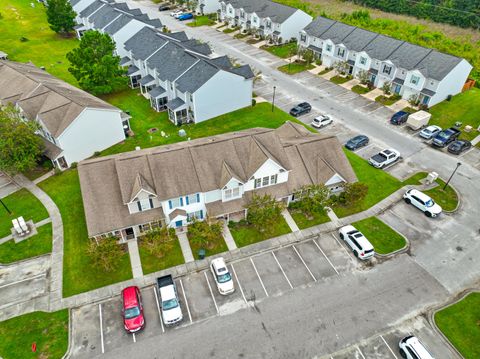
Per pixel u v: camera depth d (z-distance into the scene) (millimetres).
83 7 94875
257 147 42250
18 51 85125
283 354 30922
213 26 102500
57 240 40531
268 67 79562
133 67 72125
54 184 48250
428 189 48000
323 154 45500
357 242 38969
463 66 63312
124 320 32219
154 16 108688
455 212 44906
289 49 87125
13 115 48781
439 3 115375
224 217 42688
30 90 55844
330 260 39094
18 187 47969
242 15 96500
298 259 39156
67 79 73375
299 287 36344
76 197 46000
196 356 30703
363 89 70938
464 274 37719
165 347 31312
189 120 61625
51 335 32062
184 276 37219
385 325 33125
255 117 62188
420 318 33688
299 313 34000
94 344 31500
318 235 41844
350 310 34312
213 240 40500
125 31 76688
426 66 63500
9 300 34906
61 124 49125
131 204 38781
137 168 40094
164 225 41062
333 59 77625
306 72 77688
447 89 64438
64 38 93438
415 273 37750
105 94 69312
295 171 44219
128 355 30734
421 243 40938
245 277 37250
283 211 44406
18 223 40844
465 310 34250
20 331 32344
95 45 65250
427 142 56875
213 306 34562
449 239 41469
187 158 41000
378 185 48406
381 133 58688
